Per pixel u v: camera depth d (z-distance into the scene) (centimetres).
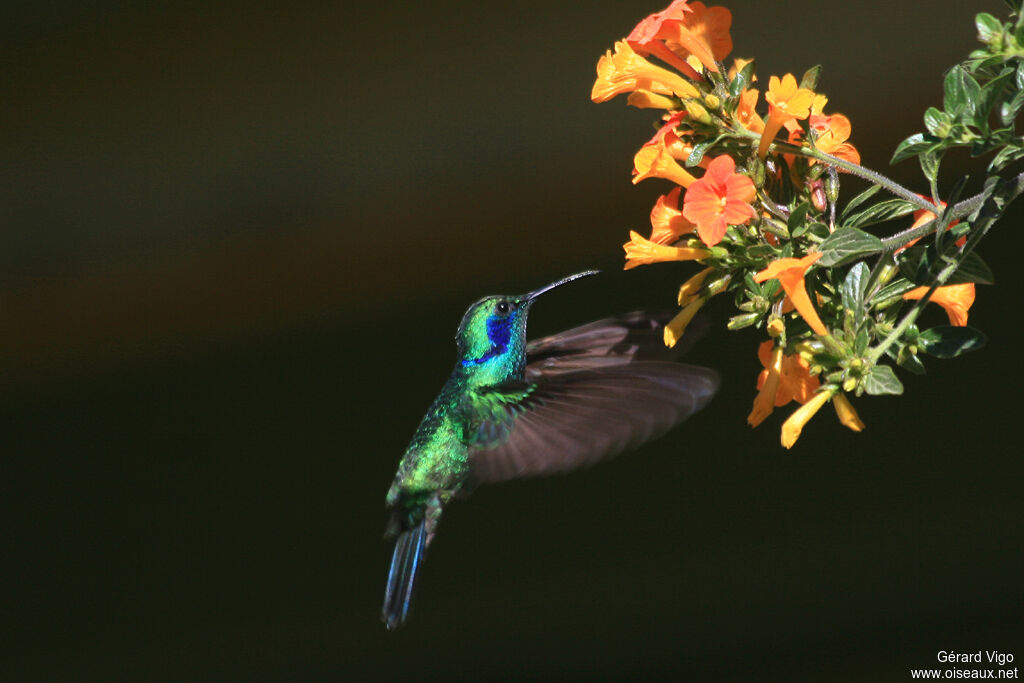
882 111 898
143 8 1044
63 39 1050
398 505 644
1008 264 979
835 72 911
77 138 1041
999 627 1020
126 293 1025
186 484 1158
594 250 1007
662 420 520
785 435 416
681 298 459
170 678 1147
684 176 463
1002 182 419
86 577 1173
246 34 1038
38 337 1039
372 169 1005
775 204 466
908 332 431
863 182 909
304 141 1021
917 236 436
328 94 1024
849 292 433
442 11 1018
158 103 1041
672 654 1101
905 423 1016
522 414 576
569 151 977
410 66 1018
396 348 1097
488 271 1019
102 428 1169
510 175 984
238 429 1138
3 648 1172
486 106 998
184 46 1045
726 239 454
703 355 1055
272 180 1018
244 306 1033
